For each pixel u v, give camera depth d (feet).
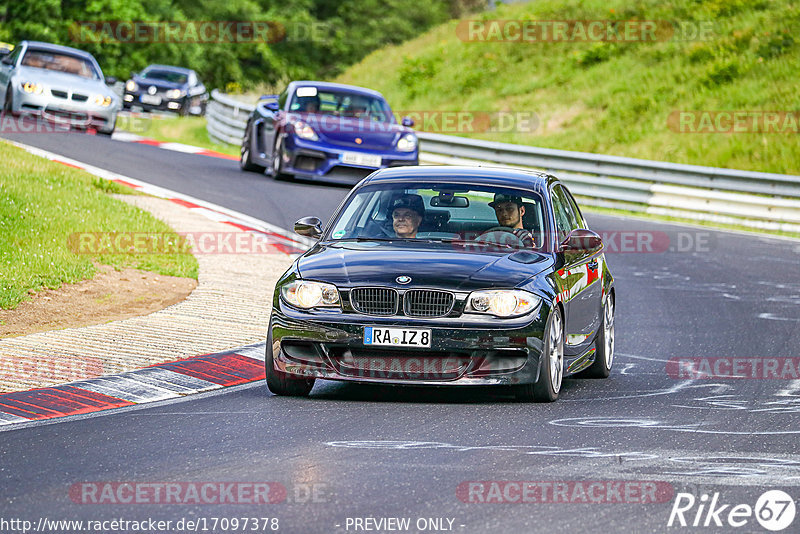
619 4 428.56
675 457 67.62
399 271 83.30
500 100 390.42
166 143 276.00
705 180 245.65
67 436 70.18
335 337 81.56
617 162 254.88
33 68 248.73
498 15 468.34
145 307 117.50
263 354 98.78
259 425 74.08
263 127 228.63
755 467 65.46
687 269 174.09
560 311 87.30
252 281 133.28
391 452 67.00
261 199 197.16
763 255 191.83
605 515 55.31
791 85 343.87
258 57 624.18
